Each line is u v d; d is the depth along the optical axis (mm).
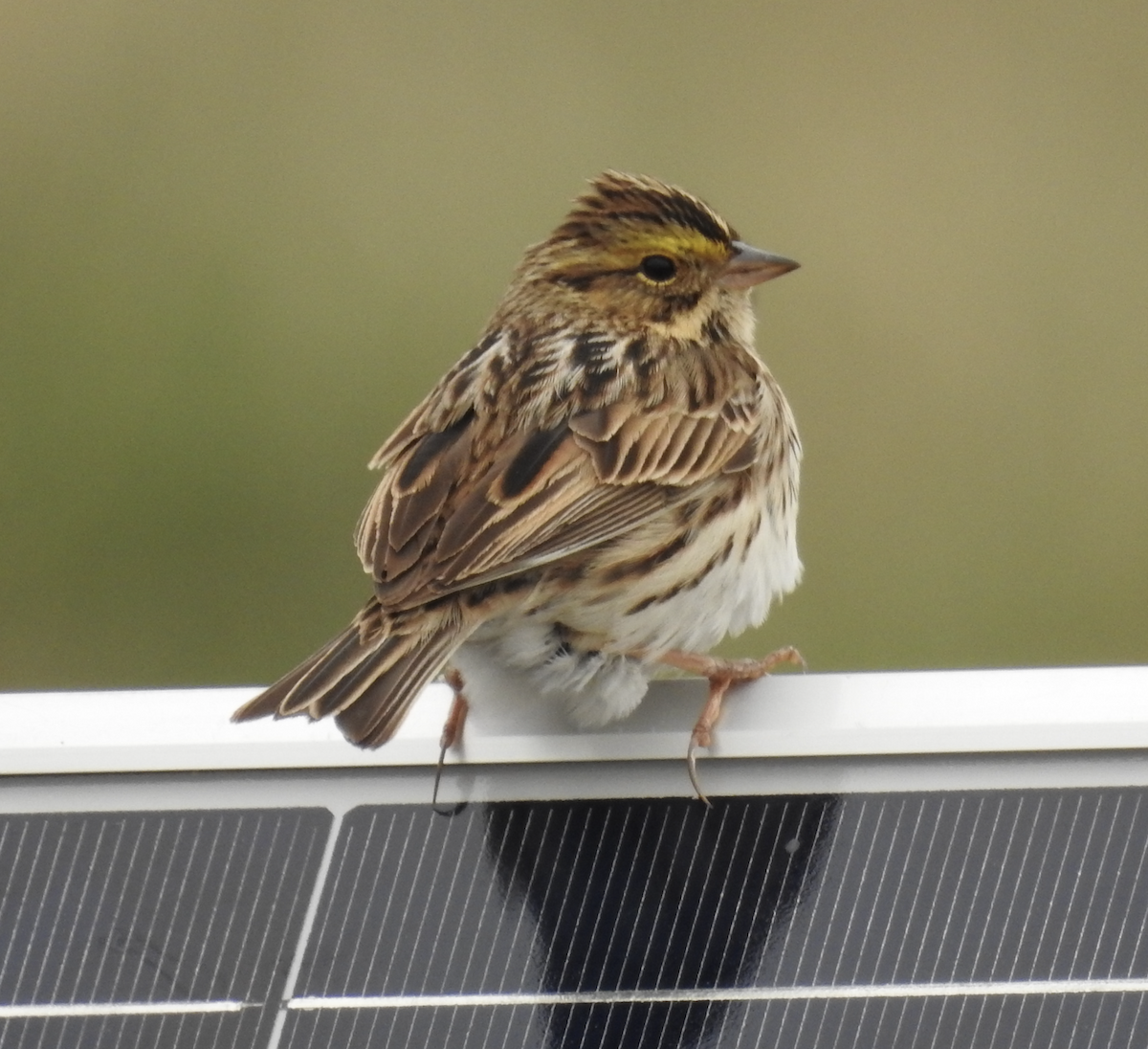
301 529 22406
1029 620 22422
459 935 10406
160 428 23219
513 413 12516
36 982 10383
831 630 22328
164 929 10414
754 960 10281
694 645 12617
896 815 10391
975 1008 10109
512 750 10539
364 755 10578
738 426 12820
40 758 10469
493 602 11641
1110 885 10180
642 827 10445
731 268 13617
